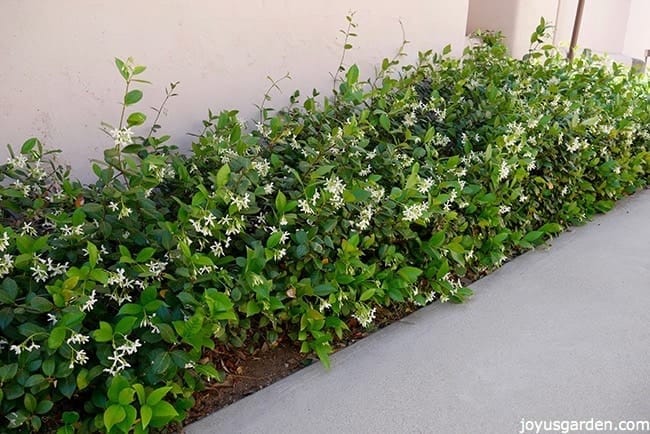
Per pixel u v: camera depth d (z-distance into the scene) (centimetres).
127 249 179
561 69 416
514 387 208
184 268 179
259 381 207
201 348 185
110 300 182
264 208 224
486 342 235
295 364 217
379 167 258
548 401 201
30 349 152
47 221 195
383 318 249
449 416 193
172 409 159
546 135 318
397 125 289
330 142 243
